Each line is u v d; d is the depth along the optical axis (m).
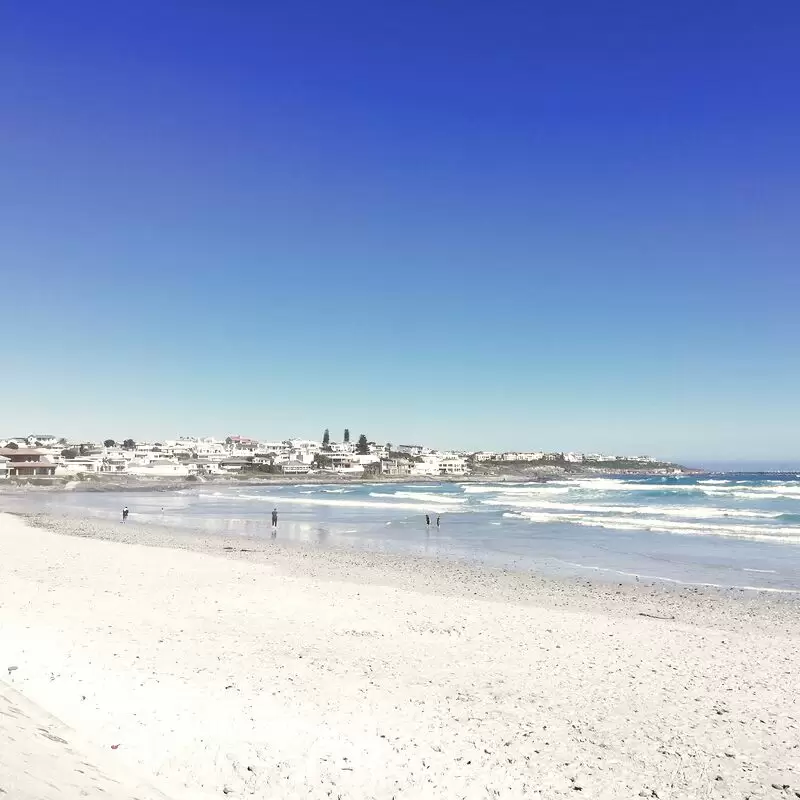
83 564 23.88
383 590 20.75
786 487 96.19
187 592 18.80
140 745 7.08
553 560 30.41
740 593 22.20
